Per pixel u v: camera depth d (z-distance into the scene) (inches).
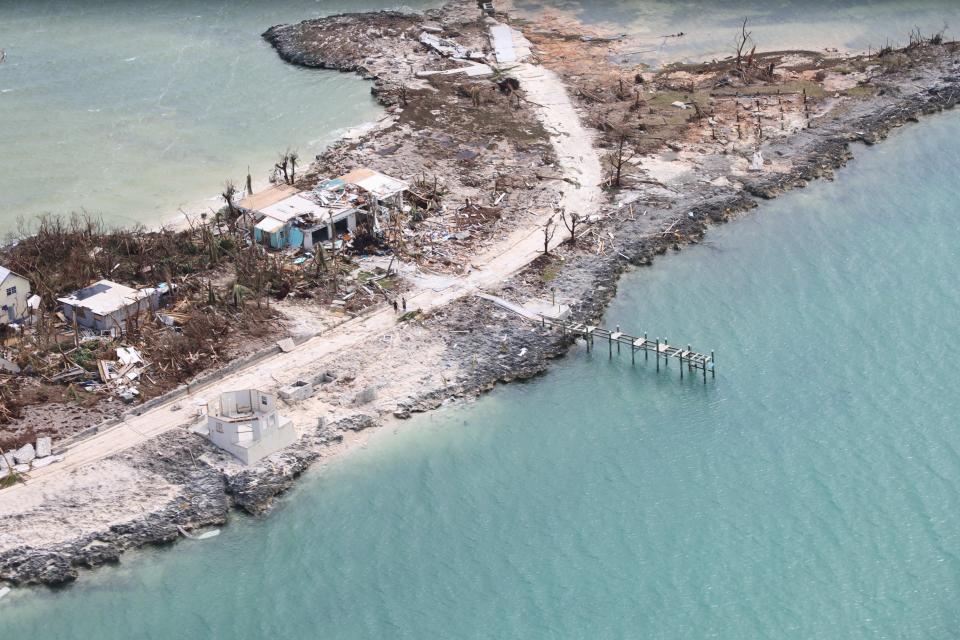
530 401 5748.0
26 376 5639.8
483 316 6220.5
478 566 4805.6
